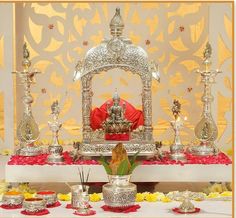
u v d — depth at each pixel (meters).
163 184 3.44
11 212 2.62
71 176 3.10
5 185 3.19
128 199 2.63
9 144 4.17
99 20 4.53
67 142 4.52
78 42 4.54
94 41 4.55
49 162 3.14
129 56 3.23
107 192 2.63
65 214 2.59
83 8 4.52
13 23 4.14
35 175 3.11
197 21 4.50
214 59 4.10
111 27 3.25
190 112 4.55
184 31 4.51
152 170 3.11
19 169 3.10
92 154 3.18
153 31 4.52
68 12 4.52
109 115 3.25
